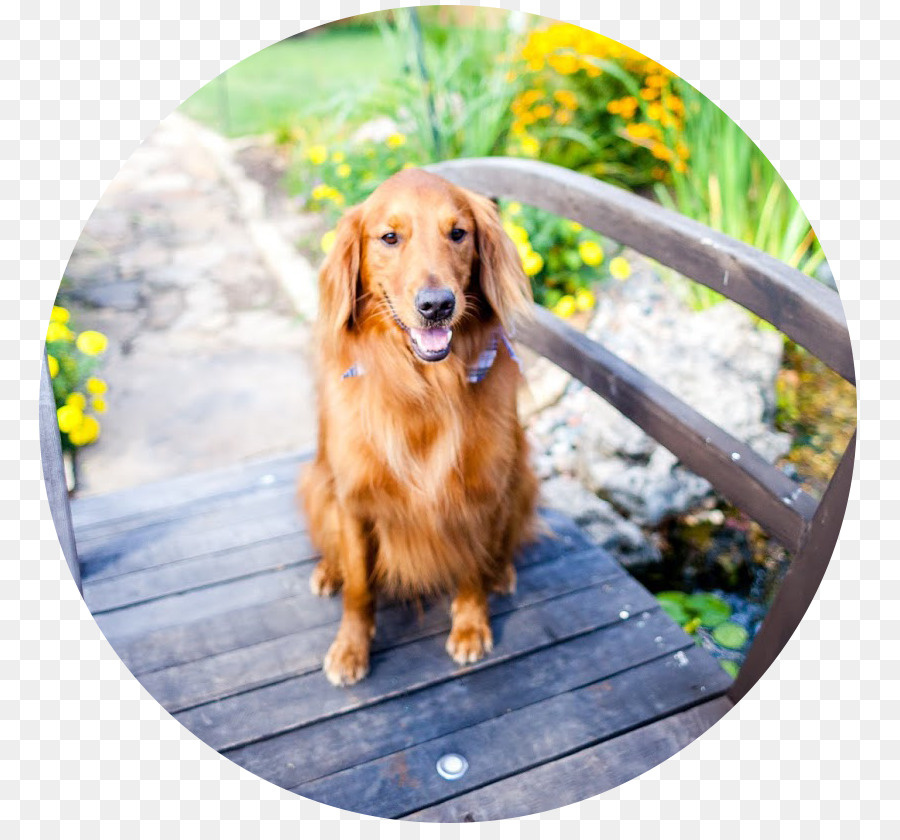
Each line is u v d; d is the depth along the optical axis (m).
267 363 4.88
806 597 2.02
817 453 3.77
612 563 2.89
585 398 4.24
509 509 2.54
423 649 2.54
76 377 4.17
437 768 2.20
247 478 3.40
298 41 10.94
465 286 2.17
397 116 5.18
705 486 3.53
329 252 2.25
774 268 1.97
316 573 2.77
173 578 2.83
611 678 2.46
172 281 5.74
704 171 4.56
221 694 2.40
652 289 4.70
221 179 7.44
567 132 4.95
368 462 2.29
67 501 2.42
